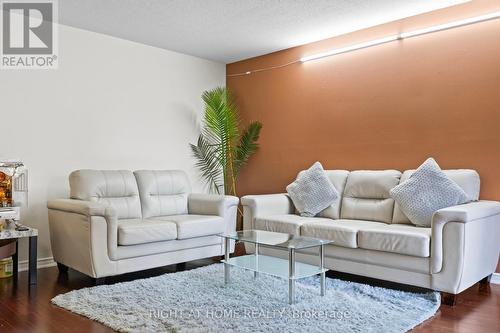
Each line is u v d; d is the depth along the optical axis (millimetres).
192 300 2924
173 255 3828
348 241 3389
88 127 4496
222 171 5750
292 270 2857
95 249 3307
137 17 4113
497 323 2580
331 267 3598
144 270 4000
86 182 3947
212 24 4305
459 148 3779
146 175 4453
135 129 4902
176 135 5320
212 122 5320
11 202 3650
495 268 3473
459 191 3408
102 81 4613
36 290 3273
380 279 3482
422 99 4023
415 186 3584
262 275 3637
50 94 4211
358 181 4191
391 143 4238
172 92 5281
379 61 4340
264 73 5441
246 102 5664
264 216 4148
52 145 4223
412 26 4082
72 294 3076
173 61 5297
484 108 3639
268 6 3838
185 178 4758
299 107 5059
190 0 3709
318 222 3730
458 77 3791
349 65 4586
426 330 2459
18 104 4004
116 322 2521
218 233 4160
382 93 4312
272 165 5348
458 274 2879
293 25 4344
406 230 3182
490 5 3605
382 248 3207
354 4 3793
